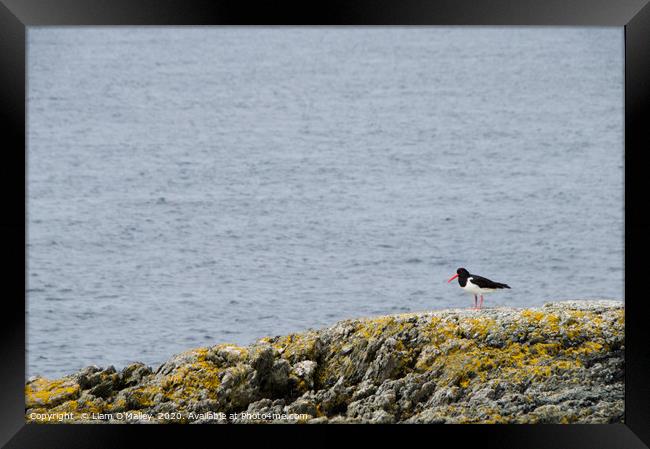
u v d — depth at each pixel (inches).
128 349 2854.3
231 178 5689.0
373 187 5418.3
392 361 1262.3
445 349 1266.0
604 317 1290.6
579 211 4766.2
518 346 1256.2
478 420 1146.0
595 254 4035.4
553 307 1331.2
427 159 6304.1
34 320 3031.5
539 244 4156.0
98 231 4311.0
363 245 4060.0
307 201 5022.1
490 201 5017.2
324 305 3385.8
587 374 1204.5
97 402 1252.5
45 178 5625.0
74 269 3730.3
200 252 3993.6
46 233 4276.6
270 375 1273.4
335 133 7381.9
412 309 3331.7
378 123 7760.8
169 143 7057.1
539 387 1195.9
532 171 5880.9
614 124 7450.8
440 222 4517.7
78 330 2878.9
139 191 5275.6
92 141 7096.5
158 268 3708.2
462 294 3440.0
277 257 3873.0
